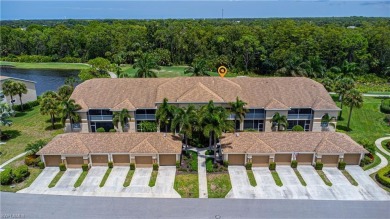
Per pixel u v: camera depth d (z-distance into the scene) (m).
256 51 102.62
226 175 37.72
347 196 33.62
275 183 36.06
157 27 131.12
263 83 52.06
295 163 39.19
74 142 40.09
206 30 122.94
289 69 68.81
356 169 39.06
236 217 30.27
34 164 40.09
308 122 48.94
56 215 30.62
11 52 141.62
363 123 55.12
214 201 32.84
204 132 38.62
